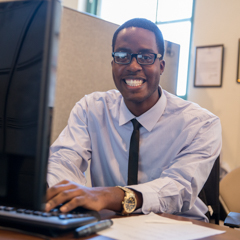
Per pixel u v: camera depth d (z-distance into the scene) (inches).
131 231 29.2
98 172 58.9
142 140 54.9
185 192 44.1
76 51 85.6
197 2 144.4
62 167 51.6
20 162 25.8
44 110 24.9
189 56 145.3
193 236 29.3
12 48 26.5
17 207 26.1
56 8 25.2
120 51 50.4
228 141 135.1
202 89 141.5
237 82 134.0
